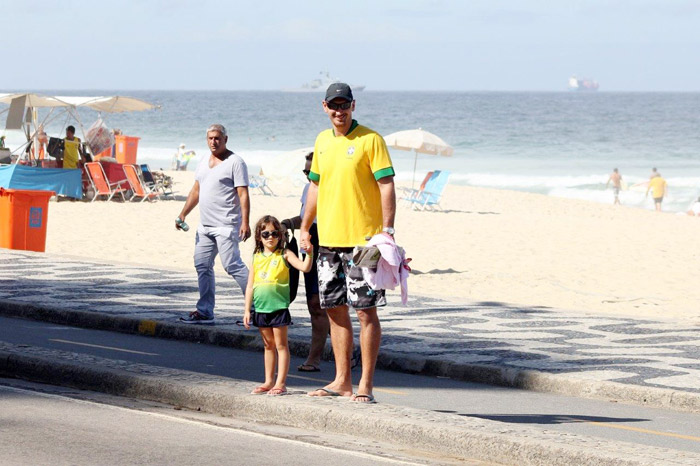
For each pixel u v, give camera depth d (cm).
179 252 2830
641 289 2411
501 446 894
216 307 1748
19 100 4059
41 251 2617
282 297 1083
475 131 13475
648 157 9419
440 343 1448
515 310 1833
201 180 1572
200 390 1084
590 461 851
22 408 1032
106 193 4103
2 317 1716
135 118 16788
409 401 1145
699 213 5075
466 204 4803
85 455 851
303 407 1012
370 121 16900
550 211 4662
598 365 1305
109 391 1148
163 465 830
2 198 2572
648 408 1148
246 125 15262
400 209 4372
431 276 2502
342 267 1051
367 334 1030
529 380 1240
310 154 1299
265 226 1072
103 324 1617
